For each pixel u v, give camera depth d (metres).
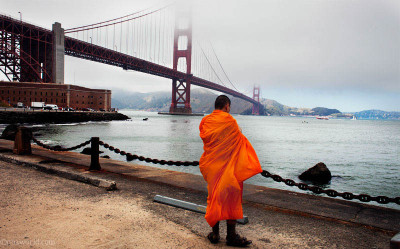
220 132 2.63
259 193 4.77
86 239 2.77
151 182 5.46
